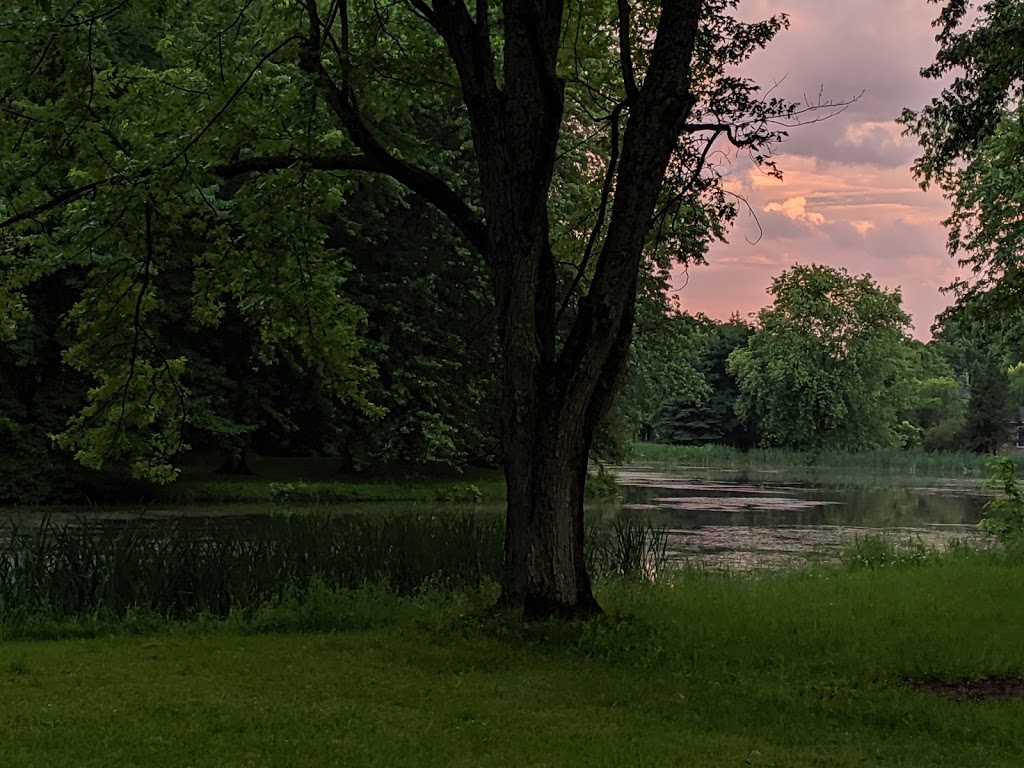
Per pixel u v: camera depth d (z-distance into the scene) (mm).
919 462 74062
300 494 31797
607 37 13875
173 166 12273
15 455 29203
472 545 14641
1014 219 24172
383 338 32750
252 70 12820
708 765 6164
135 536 13258
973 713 7484
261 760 6113
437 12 10727
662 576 15875
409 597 13352
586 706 7625
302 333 14664
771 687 8273
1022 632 10695
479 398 34344
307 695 7875
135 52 26344
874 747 6680
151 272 14453
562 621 10188
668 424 98188
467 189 31875
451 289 34125
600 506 33219
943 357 116188
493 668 8906
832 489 45500
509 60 10555
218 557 13188
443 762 6129
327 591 12438
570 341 10469
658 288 32438
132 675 8633
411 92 13547
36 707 7414
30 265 13836
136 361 15117
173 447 15688
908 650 9672
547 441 10469
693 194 12547
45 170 13648
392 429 33188
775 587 14016
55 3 12938
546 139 10352
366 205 30922
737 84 11719
